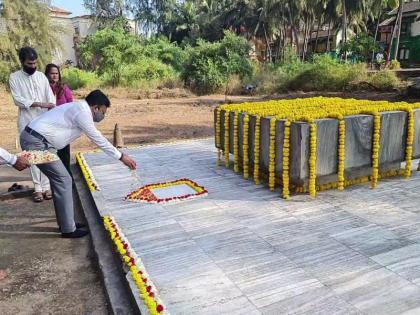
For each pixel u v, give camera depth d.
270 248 3.52
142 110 16.44
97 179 5.94
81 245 4.25
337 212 4.28
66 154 5.48
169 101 19.83
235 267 3.23
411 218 4.04
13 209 5.32
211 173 6.04
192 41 42.22
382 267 3.13
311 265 3.21
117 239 3.71
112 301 3.05
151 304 2.70
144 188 5.27
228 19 41.12
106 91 23.50
